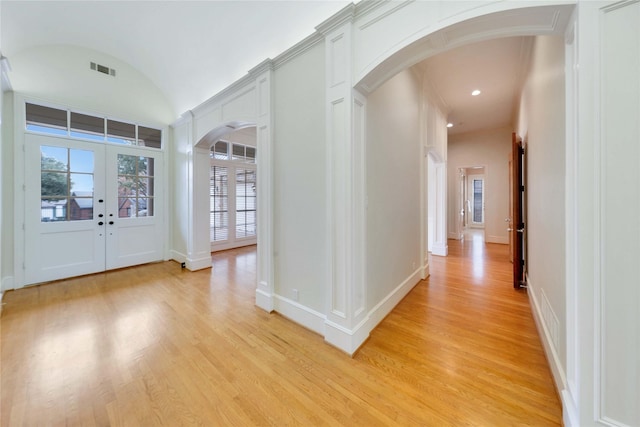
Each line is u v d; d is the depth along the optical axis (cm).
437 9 155
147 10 313
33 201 349
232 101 332
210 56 343
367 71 188
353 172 202
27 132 342
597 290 111
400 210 308
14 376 174
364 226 216
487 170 688
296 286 251
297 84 243
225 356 197
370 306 236
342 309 207
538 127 237
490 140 683
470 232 891
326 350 205
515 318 259
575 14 117
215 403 152
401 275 312
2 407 148
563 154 157
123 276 394
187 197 442
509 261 492
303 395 158
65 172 374
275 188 271
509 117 571
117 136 426
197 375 176
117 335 227
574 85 120
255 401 154
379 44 182
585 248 113
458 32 156
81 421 139
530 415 142
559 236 165
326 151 214
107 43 382
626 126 104
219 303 296
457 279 386
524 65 320
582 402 115
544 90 210
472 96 449
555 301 175
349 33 195
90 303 295
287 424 138
